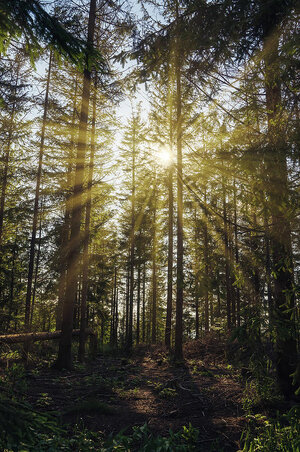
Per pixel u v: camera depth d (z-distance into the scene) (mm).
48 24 3578
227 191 5660
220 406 6758
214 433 5449
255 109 5699
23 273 21469
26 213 16312
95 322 27109
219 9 4922
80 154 11547
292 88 4852
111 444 4578
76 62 4336
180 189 12531
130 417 6219
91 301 18188
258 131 5566
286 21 4699
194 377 9930
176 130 11188
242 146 5230
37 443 3646
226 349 12453
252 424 5566
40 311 16438
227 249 6352
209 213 6902
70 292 10953
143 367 12648
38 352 11633
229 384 8609
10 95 8898
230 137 6020
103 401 7172
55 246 17078
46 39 3883
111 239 23938
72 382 8648
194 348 14773
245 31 5059
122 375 10305
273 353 5547
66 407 6469
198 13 5074
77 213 11305
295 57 4504
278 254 4965
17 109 11539
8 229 19531
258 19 4828
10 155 16297
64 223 15352
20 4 3275
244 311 4699
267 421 5398
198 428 5684
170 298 17984
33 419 2373
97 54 4266
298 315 4359
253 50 5141
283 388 6016
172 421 6059
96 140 13586
